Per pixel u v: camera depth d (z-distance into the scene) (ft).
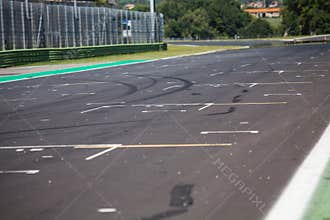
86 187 26.02
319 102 54.24
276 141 35.50
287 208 21.95
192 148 34.14
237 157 31.17
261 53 172.35
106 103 59.88
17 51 139.23
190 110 51.62
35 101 65.05
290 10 470.39
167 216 21.35
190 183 25.94
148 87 76.13
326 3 444.55
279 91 65.10
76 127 44.45
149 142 36.63
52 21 160.86
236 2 513.45
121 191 25.03
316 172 27.35
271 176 26.84
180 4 517.14
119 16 201.46
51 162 31.83
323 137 36.27
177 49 238.27
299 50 184.85
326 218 20.70
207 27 492.13
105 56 181.57
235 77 87.15
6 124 47.78
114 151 34.14
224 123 43.32
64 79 97.45
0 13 136.56
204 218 21.02
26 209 23.02
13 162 32.27
